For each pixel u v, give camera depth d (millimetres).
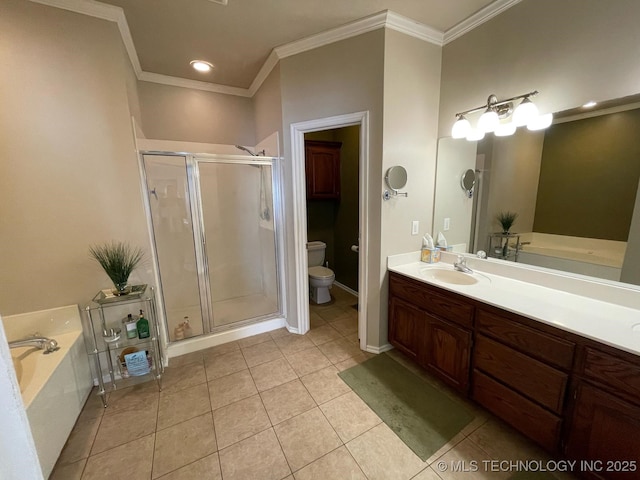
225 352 2430
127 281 1993
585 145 1522
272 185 2770
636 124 1347
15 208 1714
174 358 2350
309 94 2232
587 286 1547
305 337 2662
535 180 1745
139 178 2020
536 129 1688
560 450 1293
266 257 3186
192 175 2508
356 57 2016
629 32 1320
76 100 1780
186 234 2537
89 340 1971
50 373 1454
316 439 1554
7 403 430
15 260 1742
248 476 1358
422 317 1966
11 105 1646
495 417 1685
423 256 2348
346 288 3879
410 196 2227
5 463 433
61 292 1866
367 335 2377
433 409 1749
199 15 1835
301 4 1747
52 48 1689
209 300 2627
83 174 1848
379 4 1771
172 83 2809
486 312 1546
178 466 1414
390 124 2021
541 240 1750
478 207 2070
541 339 1308
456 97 2115
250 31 2025
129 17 1844
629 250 1413
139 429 1639
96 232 1922
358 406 1786
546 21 1595
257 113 3033
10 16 1587
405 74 2029
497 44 1833
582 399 1188
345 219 3750
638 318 1295
